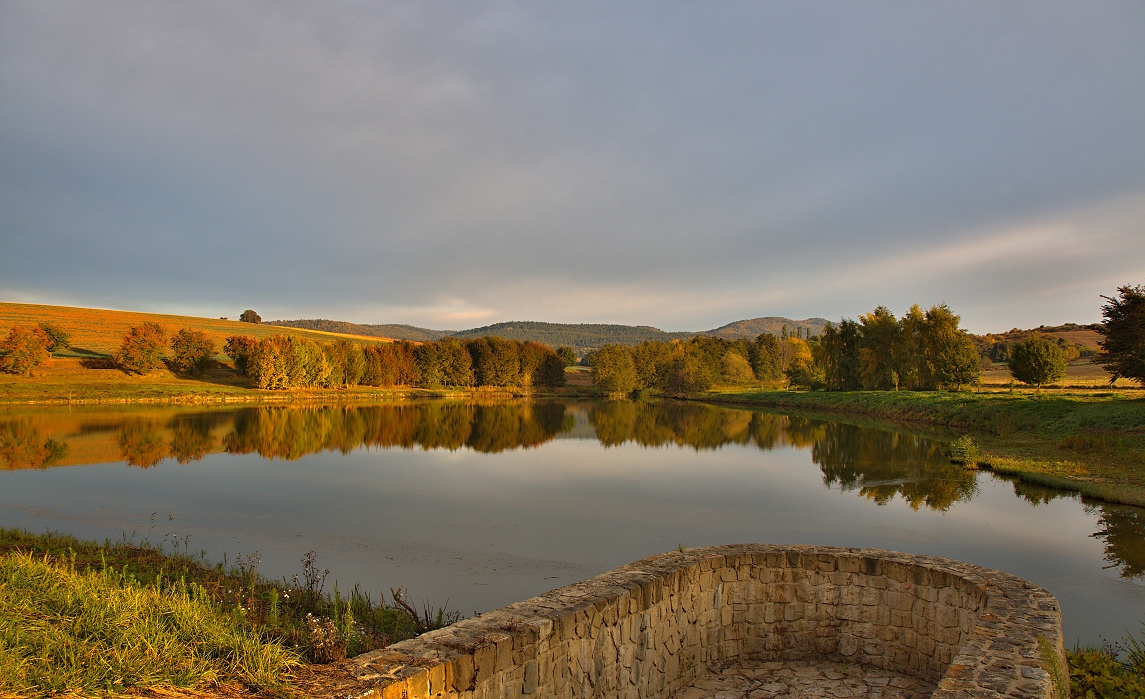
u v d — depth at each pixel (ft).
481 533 61.16
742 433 159.02
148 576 37.04
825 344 280.10
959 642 24.41
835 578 27.48
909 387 226.38
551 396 361.30
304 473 96.22
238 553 51.52
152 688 15.33
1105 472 84.53
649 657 23.95
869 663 26.84
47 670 15.31
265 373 267.80
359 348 322.14
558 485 88.48
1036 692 16.24
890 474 94.22
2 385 220.43
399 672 16.48
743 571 27.94
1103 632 36.42
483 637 18.57
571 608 21.06
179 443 126.41
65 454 109.29
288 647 19.07
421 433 157.89
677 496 80.33
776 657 27.81
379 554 53.11
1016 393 182.29
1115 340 128.16
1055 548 54.75
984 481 86.69
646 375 395.34
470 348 371.15
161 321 385.70
